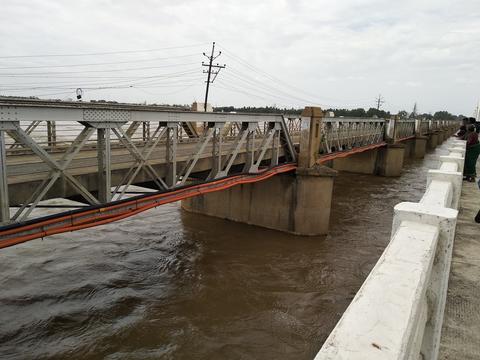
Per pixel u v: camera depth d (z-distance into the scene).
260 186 17.19
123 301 10.35
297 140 21.17
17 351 8.12
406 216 2.30
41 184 6.84
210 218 18.59
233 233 16.41
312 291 11.33
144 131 12.07
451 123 102.06
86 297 10.44
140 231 16.28
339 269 12.89
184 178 10.38
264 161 18.27
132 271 12.22
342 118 21.41
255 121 12.96
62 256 13.09
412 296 1.45
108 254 13.51
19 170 8.15
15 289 10.66
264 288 11.43
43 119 6.54
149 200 9.10
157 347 8.51
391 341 1.20
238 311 10.14
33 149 6.51
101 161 7.89
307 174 15.87
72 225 7.43
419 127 48.00
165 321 9.52
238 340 8.89
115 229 16.36
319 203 16.11
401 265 1.70
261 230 16.91
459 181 3.82
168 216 18.83
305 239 15.84
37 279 11.31
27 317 9.34
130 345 8.53
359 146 26.33
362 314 1.35
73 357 8.05
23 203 7.33
